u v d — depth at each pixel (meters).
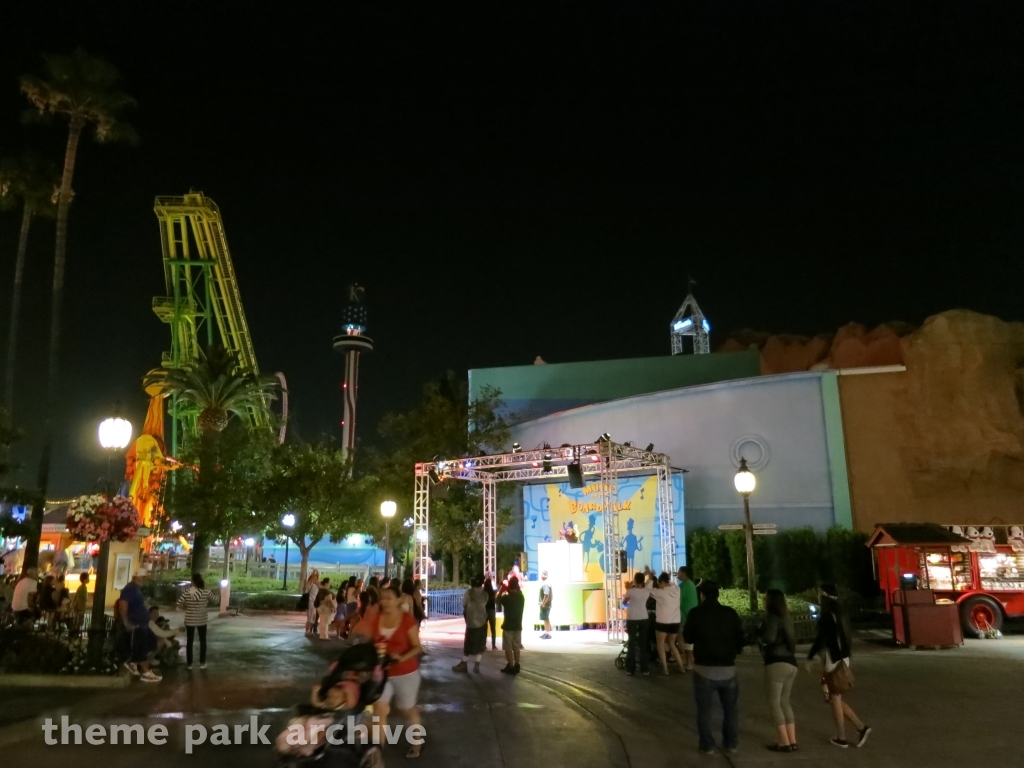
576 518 30.11
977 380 29.17
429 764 7.82
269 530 37.22
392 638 7.96
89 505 13.16
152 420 52.50
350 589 20.38
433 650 18.22
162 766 7.73
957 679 13.10
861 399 30.08
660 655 13.98
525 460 24.52
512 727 9.56
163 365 57.47
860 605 23.86
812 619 19.45
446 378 38.75
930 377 29.44
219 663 15.34
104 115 28.20
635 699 11.57
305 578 35.88
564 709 10.75
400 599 8.11
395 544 36.69
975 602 20.20
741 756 8.18
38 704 10.77
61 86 27.41
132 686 12.49
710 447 31.33
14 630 13.23
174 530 42.12
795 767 7.79
